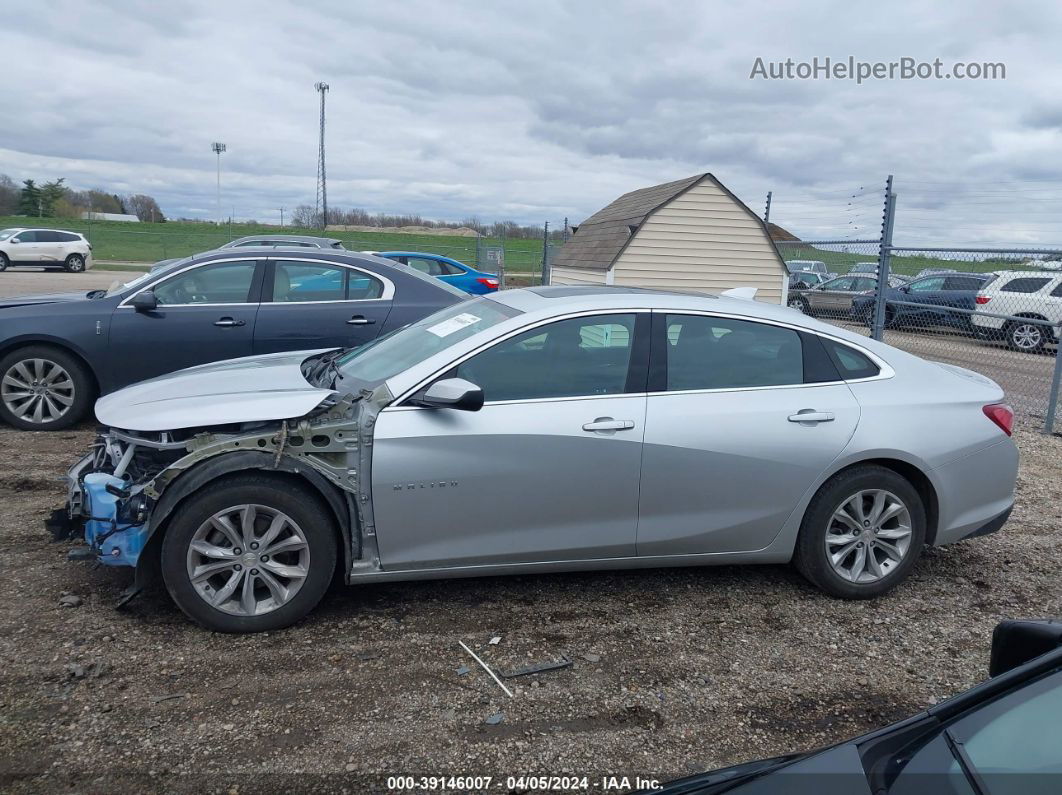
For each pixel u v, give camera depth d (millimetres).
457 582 4469
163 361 7145
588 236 16422
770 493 4188
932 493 4387
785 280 14414
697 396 4148
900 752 1873
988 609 4398
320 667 3561
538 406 3973
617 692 3467
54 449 6613
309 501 3777
